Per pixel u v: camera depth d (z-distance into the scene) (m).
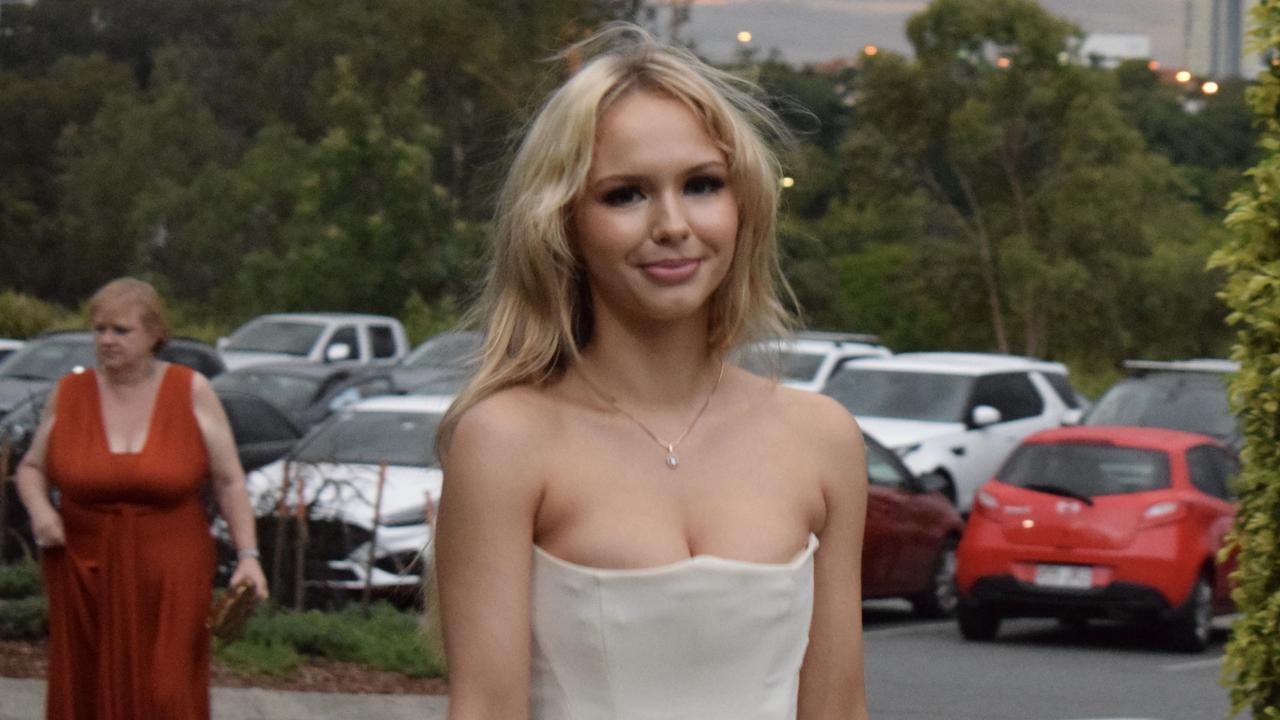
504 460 3.23
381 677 12.80
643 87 3.32
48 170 113.69
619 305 3.33
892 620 20.70
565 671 3.20
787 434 3.38
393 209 54.69
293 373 31.03
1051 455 18.62
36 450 7.93
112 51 138.50
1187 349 71.81
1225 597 18.47
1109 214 70.12
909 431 25.38
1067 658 17.38
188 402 7.89
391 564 15.80
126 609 7.74
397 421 18.66
